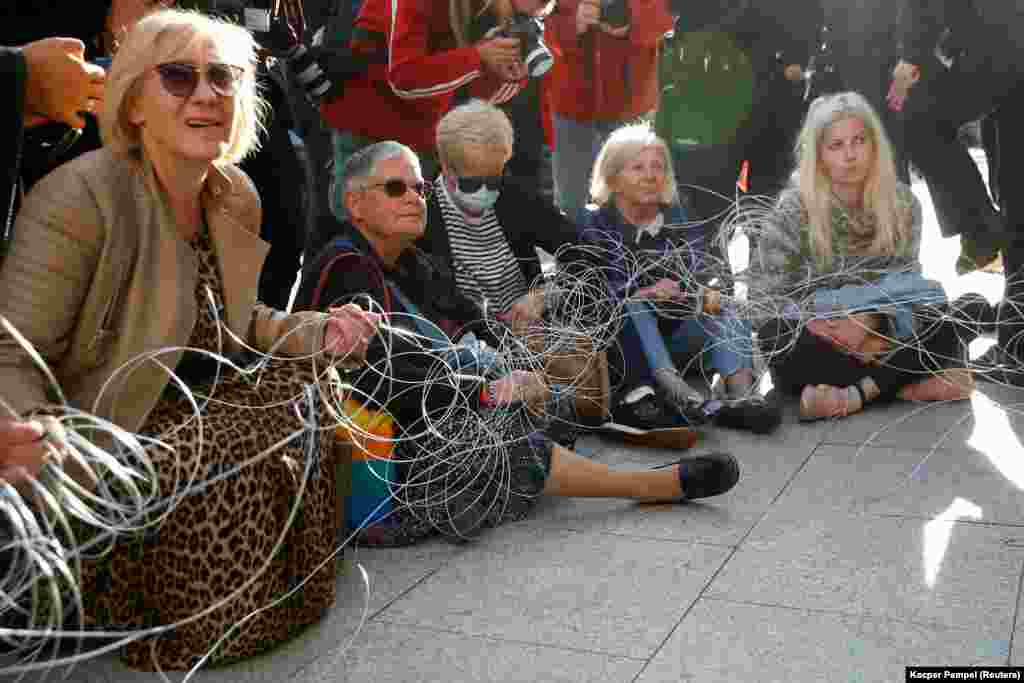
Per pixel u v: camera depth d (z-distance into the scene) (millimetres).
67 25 2959
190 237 2668
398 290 3510
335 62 4461
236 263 2711
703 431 4273
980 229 5633
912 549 3094
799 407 4539
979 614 2703
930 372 4406
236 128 2703
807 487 3613
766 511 3420
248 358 2807
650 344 4184
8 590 2301
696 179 5551
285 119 3764
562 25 5457
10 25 2891
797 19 5547
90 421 2428
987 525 3240
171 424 2492
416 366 3326
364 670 2518
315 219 5145
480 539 3266
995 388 4656
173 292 2527
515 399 3508
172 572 2473
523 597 2869
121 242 2479
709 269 4535
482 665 2531
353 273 3320
